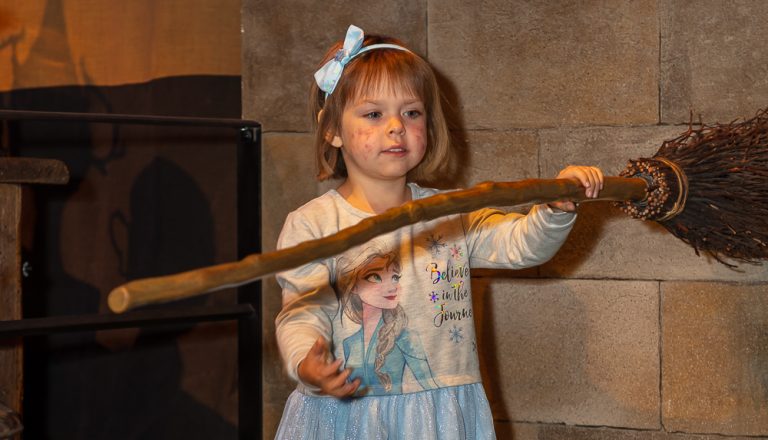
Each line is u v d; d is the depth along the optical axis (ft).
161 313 7.77
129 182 10.18
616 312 8.25
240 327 8.50
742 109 7.80
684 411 8.10
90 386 10.30
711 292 7.98
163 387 10.28
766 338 7.87
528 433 8.57
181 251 10.13
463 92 8.59
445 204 4.84
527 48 8.39
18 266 7.39
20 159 7.23
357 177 6.35
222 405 10.20
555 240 6.03
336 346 6.08
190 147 10.10
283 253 4.05
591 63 8.21
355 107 6.17
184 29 10.03
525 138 8.44
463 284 6.27
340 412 6.05
